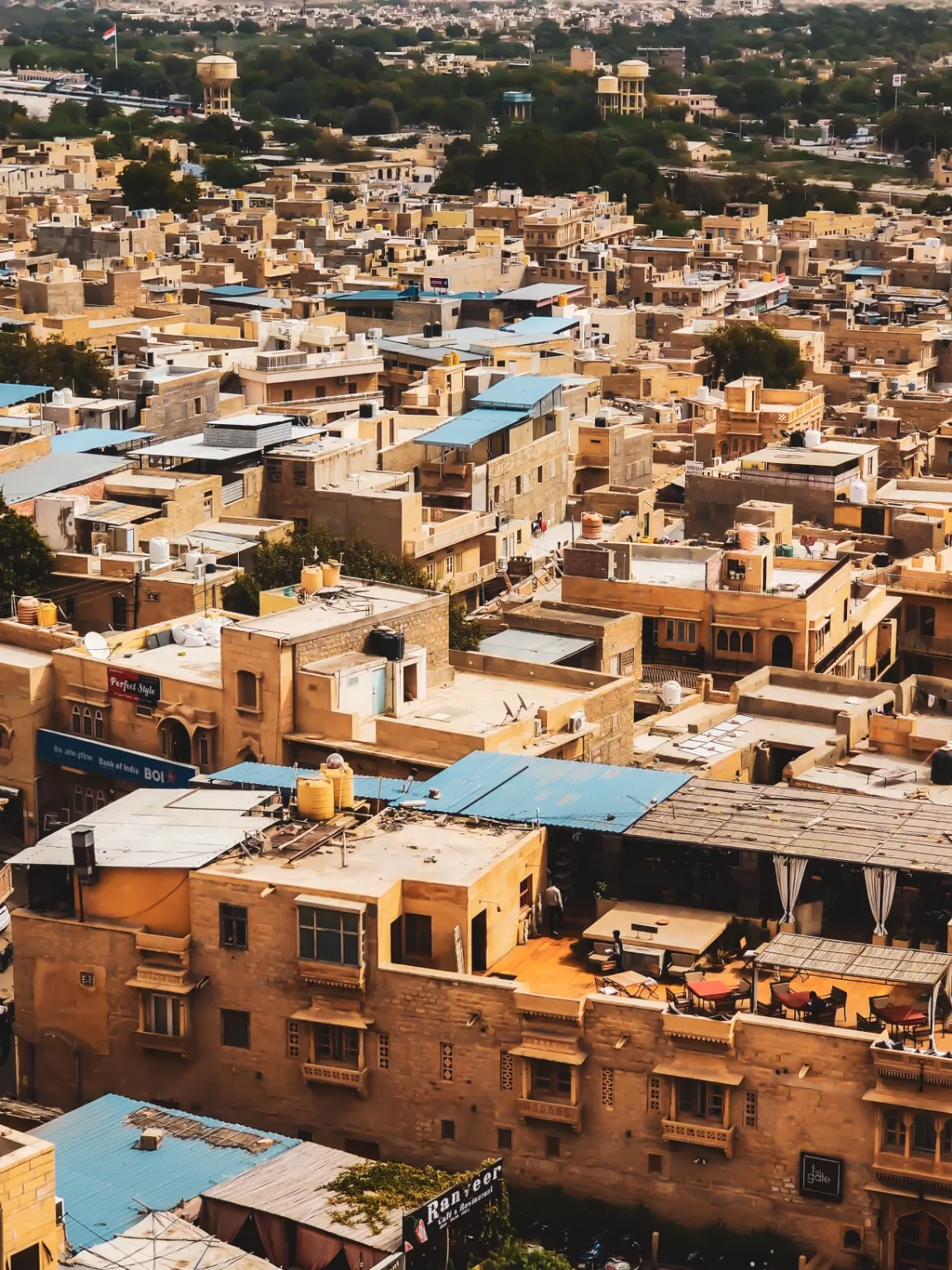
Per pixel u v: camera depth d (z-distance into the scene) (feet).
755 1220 273.95
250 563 520.01
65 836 317.01
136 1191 260.62
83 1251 243.81
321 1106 295.89
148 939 301.43
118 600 476.13
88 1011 308.19
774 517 527.81
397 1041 289.74
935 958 280.72
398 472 602.44
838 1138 268.41
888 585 521.65
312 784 316.40
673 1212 277.85
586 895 316.60
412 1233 250.98
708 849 309.01
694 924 301.63
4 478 553.23
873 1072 265.13
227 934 298.56
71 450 591.78
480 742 348.79
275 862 302.25
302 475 573.33
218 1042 301.43
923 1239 266.98
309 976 291.38
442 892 291.58
